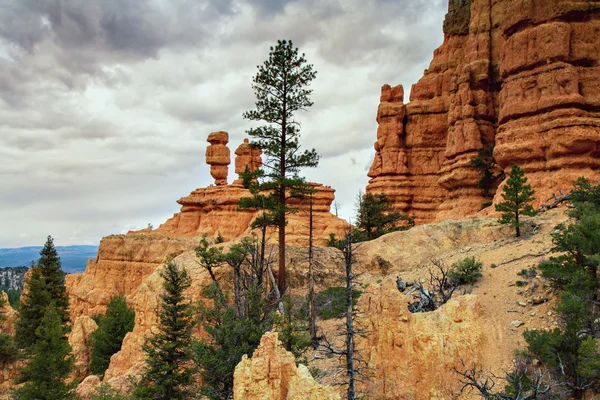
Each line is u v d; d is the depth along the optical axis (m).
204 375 24.19
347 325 19.77
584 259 24.42
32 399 28.75
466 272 31.25
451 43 71.44
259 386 15.48
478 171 58.19
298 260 42.28
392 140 72.19
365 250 41.84
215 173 80.62
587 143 42.25
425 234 41.38
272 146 38.03
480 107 59.62
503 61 49.12
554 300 24.89
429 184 70.06
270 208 37.41
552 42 44.97
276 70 39.56
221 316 26.59
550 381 18.20
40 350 29.62
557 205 40.72
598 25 45.03
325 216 65.62
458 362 21.81
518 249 33.03
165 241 66.38
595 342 18.58
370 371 21.36
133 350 34.56
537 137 44.78
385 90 74.50
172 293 28.22
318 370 23.89
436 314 23.30
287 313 28.47
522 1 47.38
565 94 43.72
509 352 22.66
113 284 67.88
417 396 20.58
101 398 26.81
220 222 68.50
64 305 56.66
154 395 26.03
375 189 71.94
